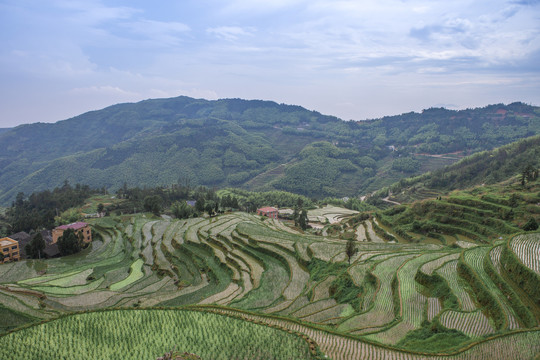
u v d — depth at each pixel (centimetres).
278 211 16188
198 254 7944
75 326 3409
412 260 5628
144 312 3712
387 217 11044
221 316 3647
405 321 3862
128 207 15812
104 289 6366
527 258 4297
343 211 16838
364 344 3216
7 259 9100
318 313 4503
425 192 17512
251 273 6550
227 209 16062
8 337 3186
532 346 2977
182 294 5784
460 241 7588
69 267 8281
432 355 2952
